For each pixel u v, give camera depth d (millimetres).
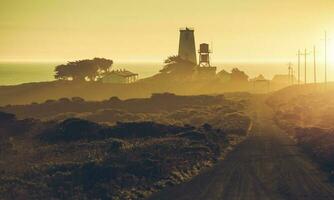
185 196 106750
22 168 147250
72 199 106188
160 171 132875
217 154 172750
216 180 125500
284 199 102188
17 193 111688
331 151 157250
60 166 147250
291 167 144625
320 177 128000
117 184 118875
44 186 119375
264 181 123062
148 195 109375
